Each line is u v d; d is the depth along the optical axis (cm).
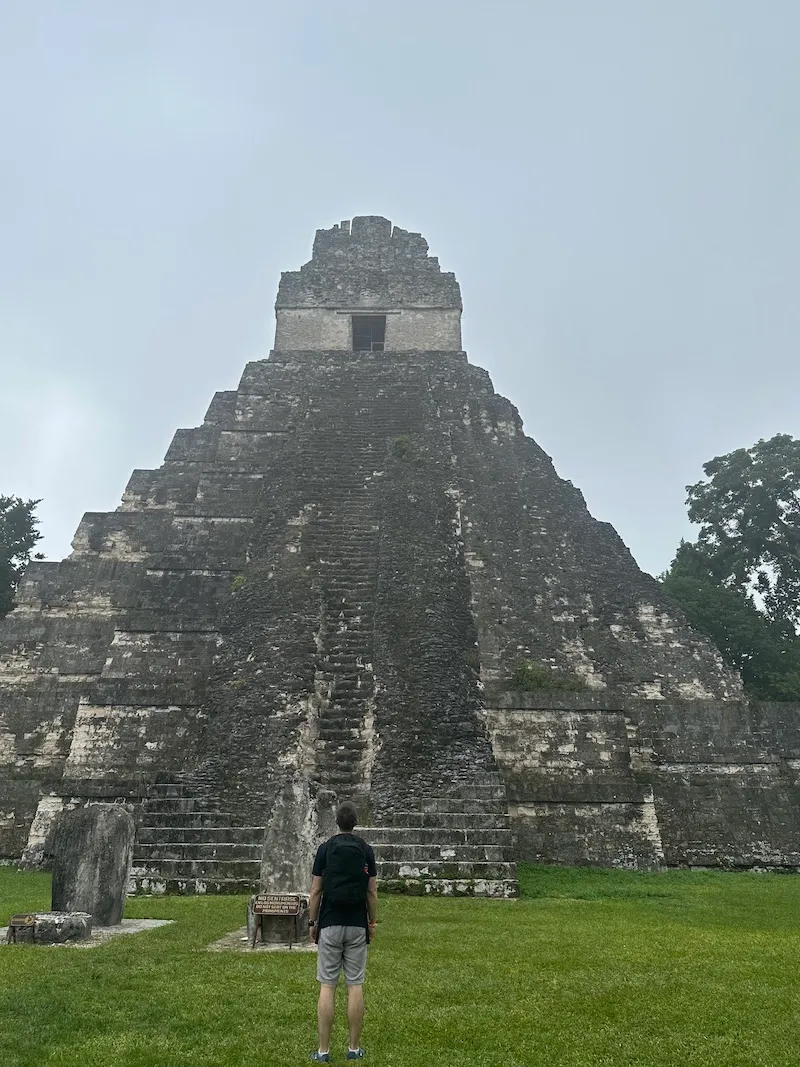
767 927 1024
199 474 2564
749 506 3484
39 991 640
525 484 2470
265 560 2062
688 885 1463
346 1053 521
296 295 3198
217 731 1642
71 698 2036
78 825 1007
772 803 1839
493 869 1333
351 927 545
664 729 1934
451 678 1748
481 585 2173
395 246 3334
